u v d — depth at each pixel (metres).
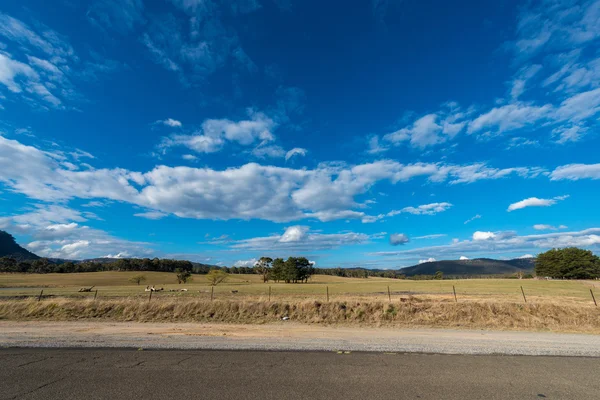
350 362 8.00
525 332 14.30
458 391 6.07
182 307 19.70
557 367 7.68
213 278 75.19
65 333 12.23
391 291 39.44
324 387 6.22
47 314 18.64
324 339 11.16
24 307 19.59
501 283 62.97
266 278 116.38
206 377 6.76
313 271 113.06
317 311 19.56
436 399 5.70
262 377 6.78
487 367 7.64
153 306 19.88
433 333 13.30
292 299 22.22
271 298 23.48
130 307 19.62
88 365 7.62
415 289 44.03
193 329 13.66
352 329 14.60
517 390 6.14
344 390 6.07
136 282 78.62
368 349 9.48
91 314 18.75
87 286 63.62
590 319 17.56
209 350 9.24
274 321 17.77
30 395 5.77
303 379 6.67
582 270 100.38
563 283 63.41
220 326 14.95
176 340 10.77
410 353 9.05
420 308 19.52
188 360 8.10
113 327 14.23
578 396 5.88
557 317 17.98
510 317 18.14
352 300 21.50
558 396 5.88
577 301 21.86
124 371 7.14
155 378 6.68
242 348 9.50
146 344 10.02
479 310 19.00
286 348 9.52
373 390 6.09
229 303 20.50
